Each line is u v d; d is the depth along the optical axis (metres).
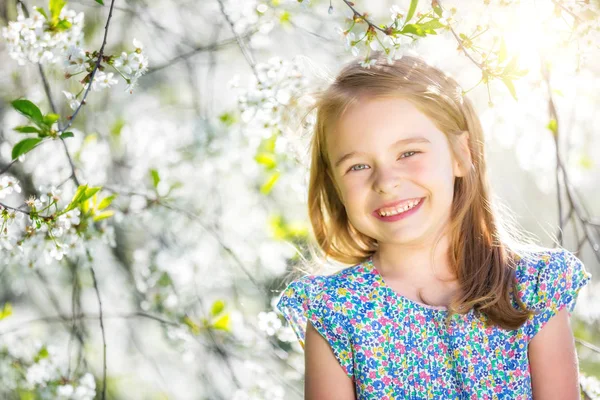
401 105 2.08
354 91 2.11
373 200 2.07
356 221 2.11
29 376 3.83
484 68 1.98
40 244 2.92
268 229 3.80
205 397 4.57
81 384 3.82
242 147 4.27
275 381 4.09
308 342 2.23
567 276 2.16
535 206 4.42
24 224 3.87
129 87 2.34
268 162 3.48
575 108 3.70
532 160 3.74
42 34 2.59
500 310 2.08
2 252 2.94
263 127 3.02
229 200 4.52
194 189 4.44
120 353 5.18
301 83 2.97
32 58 2.61
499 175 4.29
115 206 4.01
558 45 2.33
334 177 2.20
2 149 4.18
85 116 4.56
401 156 2.07
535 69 2.70
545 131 3.66
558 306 2.13
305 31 3.76
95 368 5.02
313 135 2.32
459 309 2.09
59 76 4.19
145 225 4.29
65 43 2.60
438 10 2.01
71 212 2.68
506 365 2.08
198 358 4.37
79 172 4.01
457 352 2.08
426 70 2.16
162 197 3.99
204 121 4.34
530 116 3.59
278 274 4.24
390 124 2.06
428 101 2.10
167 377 5.26
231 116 4.27
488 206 2.22
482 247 2.18
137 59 2.35
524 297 2.13
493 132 3.58
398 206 2.06
